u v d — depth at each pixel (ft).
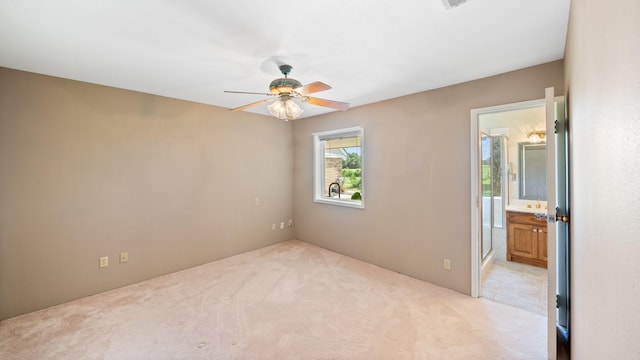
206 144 12.59
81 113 9.34
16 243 8.27
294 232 16.58
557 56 7.39
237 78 9.08
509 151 13.61
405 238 11.15
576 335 4.98
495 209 13.50
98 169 9.72
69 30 6.02
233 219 13.69
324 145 15.30
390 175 11.55
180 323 7.83
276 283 10.48
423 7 5.22
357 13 5.41
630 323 1.81
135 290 9.95
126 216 10.36
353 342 6.98
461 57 7.45
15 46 6.75
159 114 11.12
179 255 11.78
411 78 9.05
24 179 8.38
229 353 6.61
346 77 8.95
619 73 2.02
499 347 6.75
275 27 5.92
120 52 7.12
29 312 8.44
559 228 7.17
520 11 5.36
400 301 9.04
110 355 6.54
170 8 5.23
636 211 1.66
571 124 5.53
